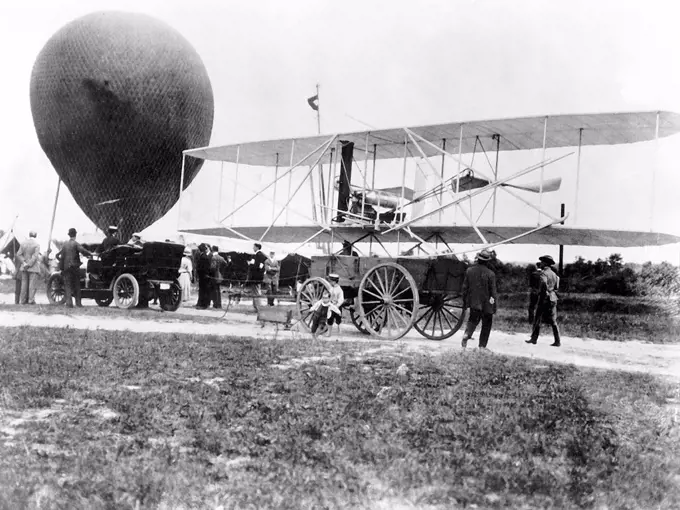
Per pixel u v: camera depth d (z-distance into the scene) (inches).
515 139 661.3
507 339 577.3
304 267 665.6
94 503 157.4
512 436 219.1
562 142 660.7
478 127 622.2
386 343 474.0
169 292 711.1
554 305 537.3
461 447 206.7
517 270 1002.1
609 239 618.2
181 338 429.1
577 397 283.9
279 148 786.2
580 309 855.1
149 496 161.6
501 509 163.9
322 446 203.3
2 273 1018.7
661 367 410.6
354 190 688.4
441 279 525.7
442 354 405.7
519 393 289.1
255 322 618.8
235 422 226.1
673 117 542.0
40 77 1104.8
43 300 801.6
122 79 1077.8
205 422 223.0
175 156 1164.5
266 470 181.0
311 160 832.3
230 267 762.8
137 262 700.0
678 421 250.8
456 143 700.0
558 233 601.3
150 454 189.0
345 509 159.5
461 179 671.8
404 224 621.0
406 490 171.3
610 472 191.6
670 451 216.4
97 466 178.7
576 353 480.1
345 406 249.3
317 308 504.7
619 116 551.2
